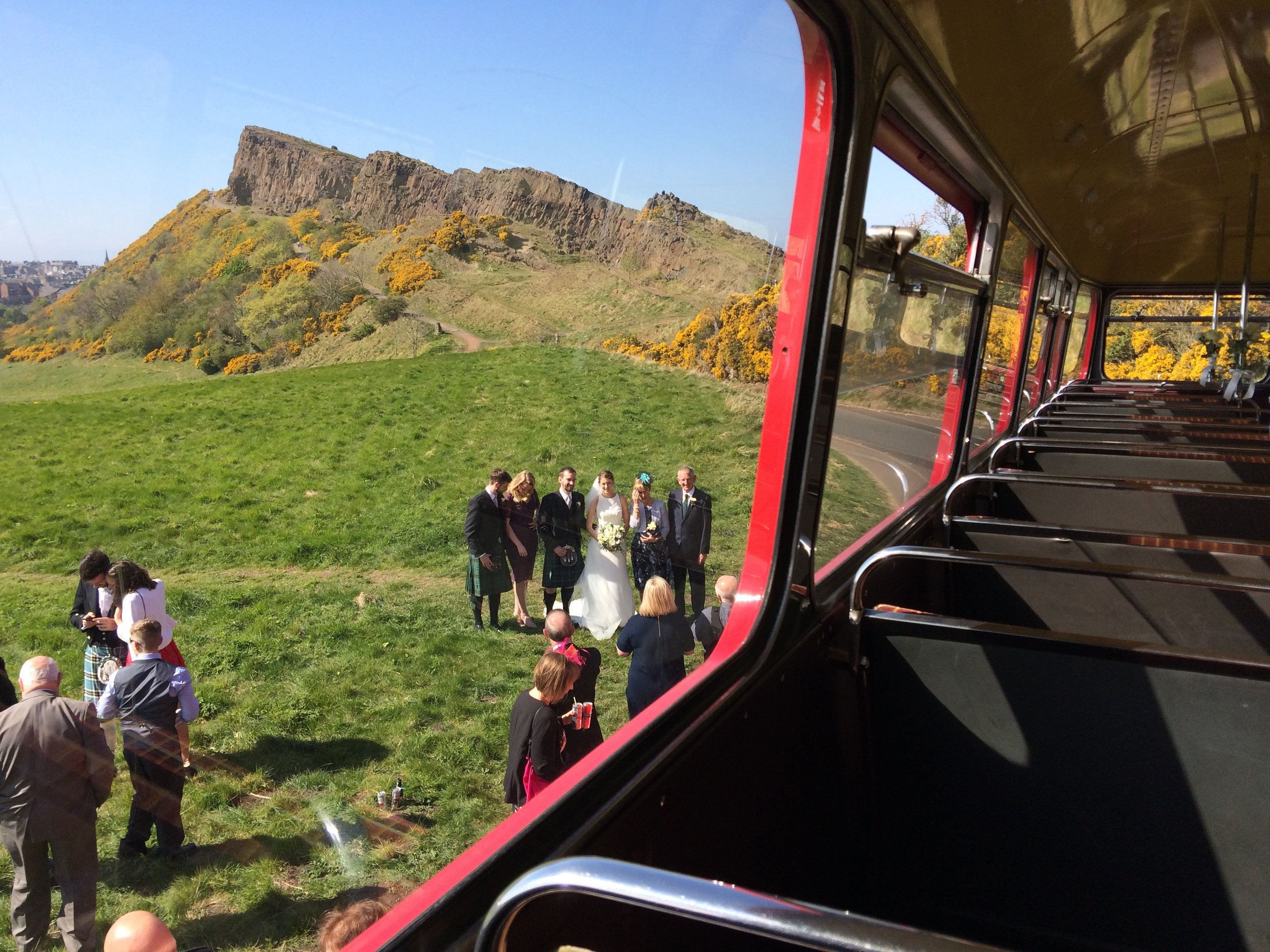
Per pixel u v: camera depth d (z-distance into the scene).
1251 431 5.01
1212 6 2.63
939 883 2.00
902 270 2.42
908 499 3.14
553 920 0.99
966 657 1.89
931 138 2.59
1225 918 1.72
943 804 1.96
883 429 2.64
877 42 1.77
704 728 1.40
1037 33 2.48
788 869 1.94
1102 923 1.84
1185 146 4.35
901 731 1.98
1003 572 2.99
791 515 1.81
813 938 0.61
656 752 1.25
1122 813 1.78
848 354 2.07
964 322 3.63
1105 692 1.77
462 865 0.81
